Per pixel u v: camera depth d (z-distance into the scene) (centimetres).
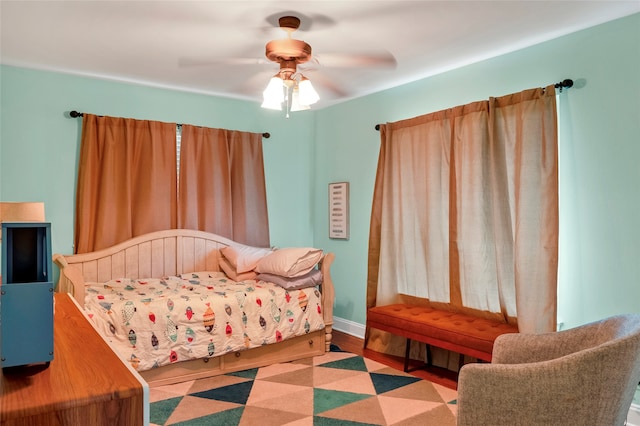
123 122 395
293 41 266
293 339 375
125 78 391
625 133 264
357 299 452
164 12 258
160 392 304
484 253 329
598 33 276
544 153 286
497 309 326
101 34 291
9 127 356
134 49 318
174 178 419
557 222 280
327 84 405
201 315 323
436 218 362
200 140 434
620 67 266
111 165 388
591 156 279
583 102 283
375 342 404
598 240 276
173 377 319
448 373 345
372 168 435
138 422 93
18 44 309
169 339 310
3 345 92
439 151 361
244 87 418
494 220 317
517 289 295
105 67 360
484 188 328
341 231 467
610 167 270
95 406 88
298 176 504
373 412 277
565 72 292
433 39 299
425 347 372
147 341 303
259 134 470
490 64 336
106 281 379
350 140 460
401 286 394
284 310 362
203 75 380
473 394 170
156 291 346
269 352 361
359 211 450
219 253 435
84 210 374
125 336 297
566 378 161
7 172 356
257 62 346
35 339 96
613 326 190
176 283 379
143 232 401
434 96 377
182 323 316
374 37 295
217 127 454
